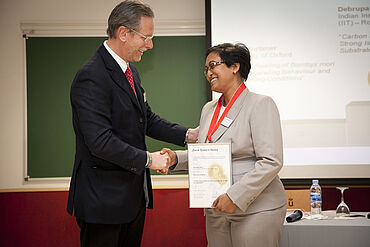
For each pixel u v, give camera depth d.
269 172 1.98
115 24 2.20
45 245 3.92
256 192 1.99
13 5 4.00
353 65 3.71
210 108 2.38
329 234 2.62
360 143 3.67
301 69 3.73
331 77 3.72
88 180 2.17
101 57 2.21
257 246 2.03
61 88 4.00
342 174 3.67
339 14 3.74
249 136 2.09
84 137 2.10
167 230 3.90
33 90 4.00
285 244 2.65
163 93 4.00
